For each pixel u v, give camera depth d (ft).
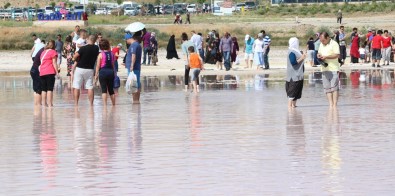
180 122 76.84
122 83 133.59
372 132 68.13
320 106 90.99
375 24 304.30
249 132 68.90
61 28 291.58
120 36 271.69
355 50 179.01
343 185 46.75
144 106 93.81
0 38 265.95
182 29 279.28
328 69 88.99
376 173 50.08
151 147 61.31
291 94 88.69
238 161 54.85
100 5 479.41
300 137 65.57
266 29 289.12
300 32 284.61
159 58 202.80
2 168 53.57
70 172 51.83
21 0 507.71
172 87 124.36
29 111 89.76
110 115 84.17
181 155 57.52
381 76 142.51
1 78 150.30
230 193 45.24
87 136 67.92
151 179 49.29
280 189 45.96
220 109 89.04
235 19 365.20
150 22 339.36
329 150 58.85
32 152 59.88
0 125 76.79
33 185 48.06
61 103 99.25
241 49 238.68
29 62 200.34
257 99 101.24
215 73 156.15
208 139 65.10
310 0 464.24
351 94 106.73
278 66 175.42
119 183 48.26
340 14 318.65
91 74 93.40
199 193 45.34
